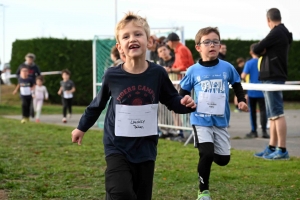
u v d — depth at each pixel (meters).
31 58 15.68
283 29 8.40
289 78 26.81
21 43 25.97
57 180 6.77
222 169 7.46
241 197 5.84
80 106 24.72
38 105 16.06
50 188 6.31
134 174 4.28
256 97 11.29
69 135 11.62
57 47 24.94
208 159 5.66
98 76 14.62
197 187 6.34
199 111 5.86
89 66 25.03
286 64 8.45
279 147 8.36
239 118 16.70
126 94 4.25
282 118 8.31
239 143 10.48
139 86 4.26
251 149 9.59
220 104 5.88
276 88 7.55
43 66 25.05
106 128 4.35
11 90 26.73
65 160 8.28
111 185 4.05
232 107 22.75
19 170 7.36
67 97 16.53
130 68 4.27
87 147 9.71
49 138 11.04
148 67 4.30
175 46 10.84
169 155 8.75
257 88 7.68
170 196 5.94
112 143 4.29
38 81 15.97
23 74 15.49
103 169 7.54
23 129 12.88
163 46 11.20
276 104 8.27
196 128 5.84
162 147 9.73
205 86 5.96
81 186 6.48
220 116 5.86
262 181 6.61
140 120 4.27
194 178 6.82
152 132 4.30
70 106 17.08
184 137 11.15
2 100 24.83
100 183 6.59
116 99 4.27
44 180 6.76
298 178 6.81
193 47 25.66
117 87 4.27
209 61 6.07
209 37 6.02
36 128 13.19
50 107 22.80
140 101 4.26
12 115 19.34
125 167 4.16
